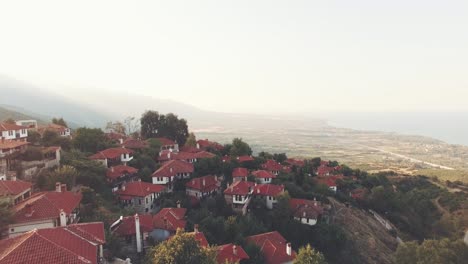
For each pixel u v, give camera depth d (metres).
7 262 31.50
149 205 82.44
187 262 41.09
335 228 85.81
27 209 49.38
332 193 118.19
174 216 68.62
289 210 88.19
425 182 190.75
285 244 70.56
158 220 65.69
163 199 87.56
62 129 112.62
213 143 148.25
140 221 62.69
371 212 123.94
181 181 97.62
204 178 96.00
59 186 60.88
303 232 84.56
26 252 32.81
